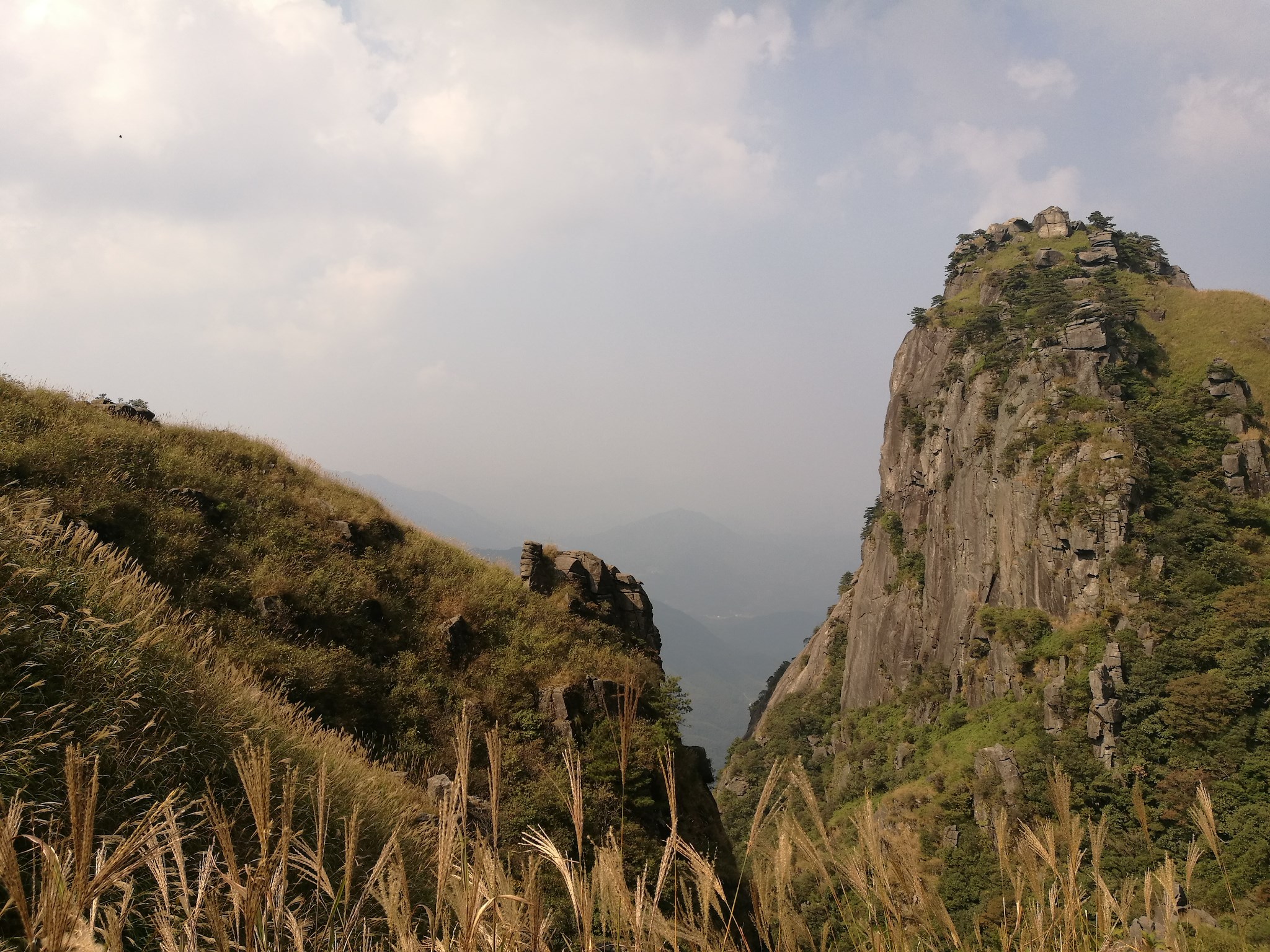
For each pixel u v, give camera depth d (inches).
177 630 304.5
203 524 611.5
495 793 114.4
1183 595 2356.1
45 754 187.3
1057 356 3179.1
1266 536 2524.6
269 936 139.5
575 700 619.2
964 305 4505.4
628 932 106.4
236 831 206.8
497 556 884.0
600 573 863.7
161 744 213.2
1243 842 1590.8
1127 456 2691.9
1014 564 2940.5
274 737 267.0
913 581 3809.1
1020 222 5059.1
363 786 285.7
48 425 622.5
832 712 4229.8
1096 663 2348.7
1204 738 1919.3
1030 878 130.3
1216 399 3019.2
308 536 687.7
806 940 110.3
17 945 134.6
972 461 3420.3
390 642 626.2
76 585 249.0
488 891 102.2
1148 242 4318.4
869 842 113.7
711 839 576.4
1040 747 2240.4
